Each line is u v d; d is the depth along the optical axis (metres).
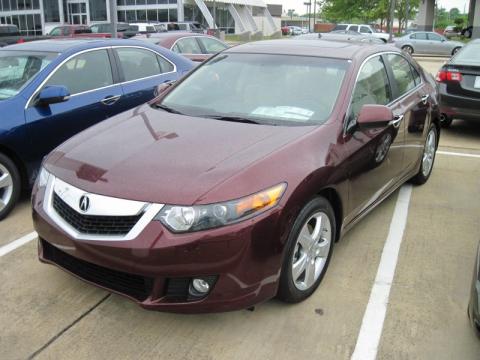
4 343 3.03
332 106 3.74
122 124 3.83
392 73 4.75
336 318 3.29
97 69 5.71
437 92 5.84
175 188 2.87
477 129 8.86
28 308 3.37
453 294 3.59
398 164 4.67
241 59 4.46
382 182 4.33
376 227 4.65
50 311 3.34
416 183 5.73
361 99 4.00
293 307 3.38
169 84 4.80
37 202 3.30
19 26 54.47
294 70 4.15
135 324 3.22
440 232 4.59
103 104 5.60
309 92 3.92
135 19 51.19
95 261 2.92
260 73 4.21
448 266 3.98
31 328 3.17
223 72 4.39
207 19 51.69
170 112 4.01
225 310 2.89
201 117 3.84
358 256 4.10
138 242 2.78
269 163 3.07
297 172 3.11
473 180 6.03
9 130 4.70
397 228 4.63
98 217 2.92
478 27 37.88
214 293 2.85
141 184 2.92
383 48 4.79
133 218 2.85
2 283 3.66
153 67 6.41
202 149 3.24
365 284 3.69
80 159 3.30
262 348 3.01
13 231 4.52
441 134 8.46
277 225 2.94
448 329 3.21
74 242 2.97
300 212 3.14
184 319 3.27
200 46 11.84
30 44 5.80
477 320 2.62
